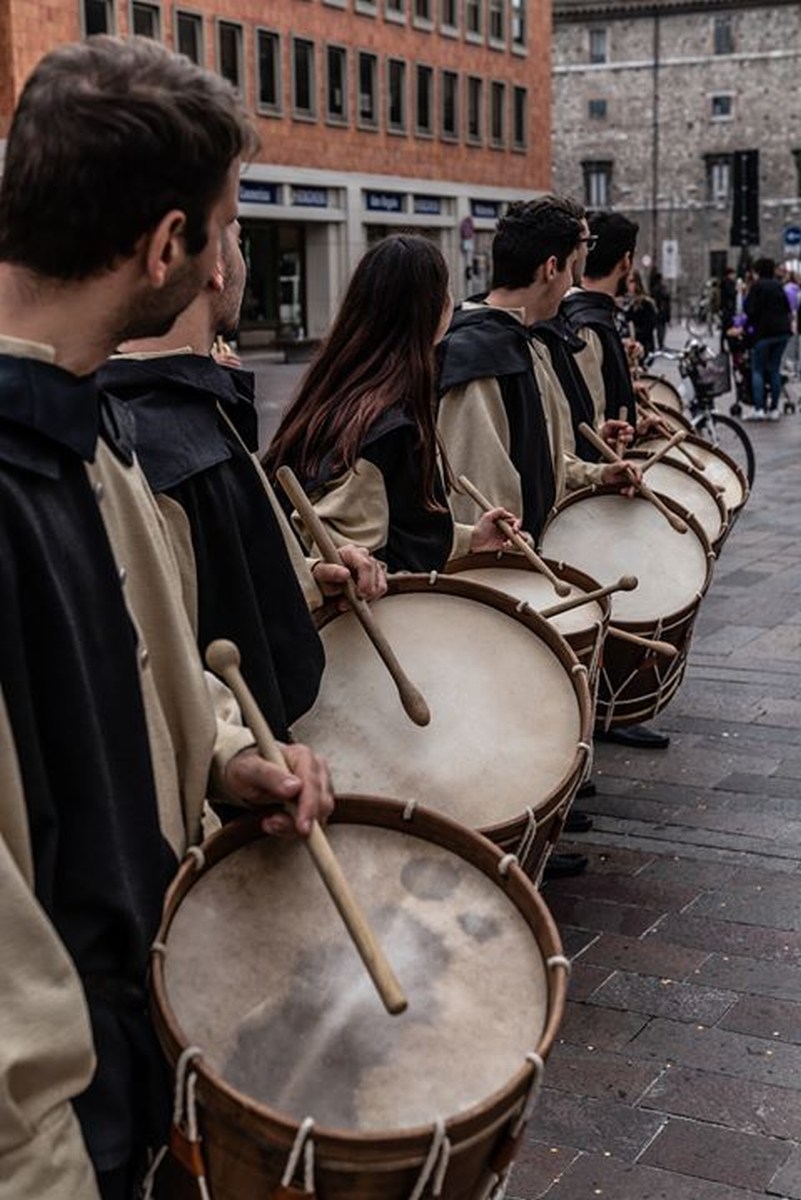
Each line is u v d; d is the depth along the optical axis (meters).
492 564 3.95
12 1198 1.43
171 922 1.69
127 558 1.77
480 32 45.62
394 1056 1.61
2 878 1.44
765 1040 3.45
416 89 42.88
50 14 29.17
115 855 1.59
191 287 1.62
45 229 1.51
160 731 1.76
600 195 70.06
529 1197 2.86
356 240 40.75
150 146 1.50
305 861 1.82
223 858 1.79
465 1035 1.64
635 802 4.99
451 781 2.61
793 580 8.77
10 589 1.48
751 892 4.27
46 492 1.55
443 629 2.88
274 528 2.38
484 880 1.81
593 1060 3.36
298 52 37.97
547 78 49.81
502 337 4.30
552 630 2.85
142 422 2.20
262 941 1.73
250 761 1.76
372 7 40.38
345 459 3.31
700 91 67.44
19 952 1.45
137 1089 1.65
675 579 4.40
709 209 68.06
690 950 3.90
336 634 2.81
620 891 4.28
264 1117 1.46
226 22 34.91
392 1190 1.49
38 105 1.51
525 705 2.78
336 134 39.53
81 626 1.57
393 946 1.74
